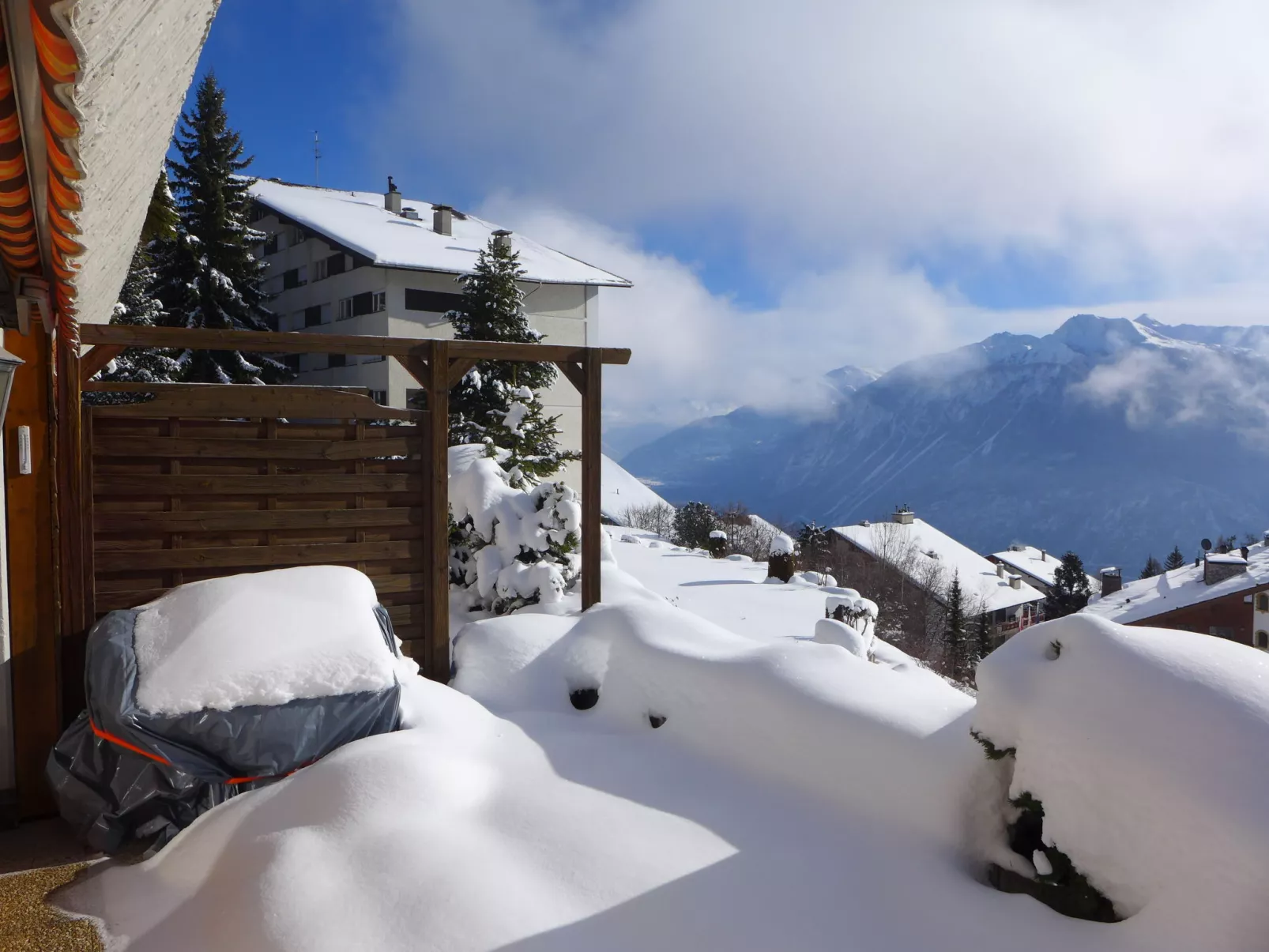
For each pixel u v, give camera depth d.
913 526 63.19
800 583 15.80
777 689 5.02
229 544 6.41
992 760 3.87
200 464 6.30
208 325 23.38
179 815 4.61
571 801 4.43
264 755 4.73
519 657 6.61
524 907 3.37
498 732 5.42
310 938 3.22
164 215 16.05
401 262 28.89
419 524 7.07
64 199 2.72
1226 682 3.29
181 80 4.39
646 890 3.57
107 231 4.37
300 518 6.62
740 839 4.08
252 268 24.86
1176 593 43.59
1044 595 58.97
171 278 23.56
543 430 17.83
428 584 7.03
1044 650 3.83
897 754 4.27
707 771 4.97
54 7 1.58
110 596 6.01
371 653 5.16
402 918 3.30
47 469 5.30
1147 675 3.39
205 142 23.97
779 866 3.82
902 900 3.58
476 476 9.12
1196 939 2.91
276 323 37.16
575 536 8.82
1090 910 3.30
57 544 5.32
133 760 4.51
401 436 6.99
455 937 3.18
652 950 3.17
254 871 3.74
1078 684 3.53
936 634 32.91
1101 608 47.44
